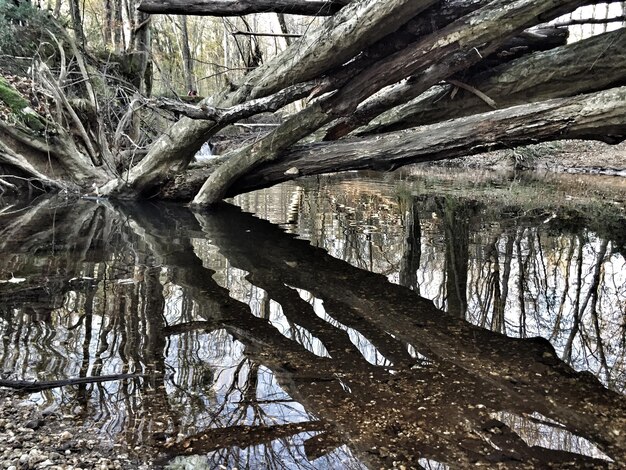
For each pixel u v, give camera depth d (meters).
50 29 10.32
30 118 7.74
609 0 4.02
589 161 14.49
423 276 3.89
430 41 4.38
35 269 3.78
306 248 4.81
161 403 1.95
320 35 4.62
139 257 4.29
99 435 1.73
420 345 2.60
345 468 1.58
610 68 4.40
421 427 1.83
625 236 5.36
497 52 4.99
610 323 2.94
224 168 6.65
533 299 3.38
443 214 6.82
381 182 11.36
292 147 6.33
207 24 26.28
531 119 4.55
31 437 1.69
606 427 1.85
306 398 2.02
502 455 1.67
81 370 2.18
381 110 5.50
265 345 2.54
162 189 7.54
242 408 1.94
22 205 7.05
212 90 27.55
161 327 2.73
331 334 2.71
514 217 6.54
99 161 8.29
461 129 5.03
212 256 4.40
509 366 2.36
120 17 14.09
